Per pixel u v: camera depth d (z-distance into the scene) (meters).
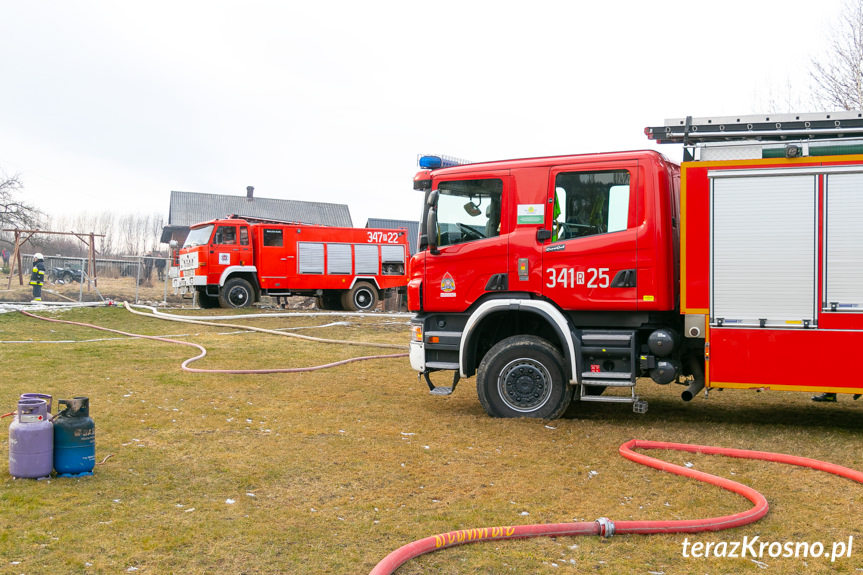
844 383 5.88
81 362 10.08
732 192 6.22
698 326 6.30
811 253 5.99
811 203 6.00
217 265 20.73
